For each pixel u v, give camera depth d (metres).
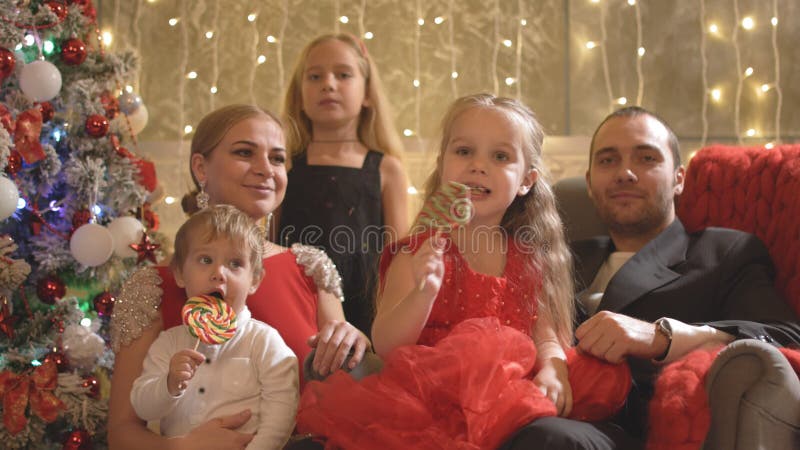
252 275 2.08
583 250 2.71
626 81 4.54
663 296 2.39
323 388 1.83
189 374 1.84
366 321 3.04
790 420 1.69
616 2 4.54
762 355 1.71
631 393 2.16
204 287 1.99
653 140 2.58
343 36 3.42
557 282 2.28
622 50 4.54
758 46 4.52
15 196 2.44
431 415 1.75
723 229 2.56
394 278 2.14
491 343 1.83
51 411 2.49
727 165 2.78
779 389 1.68
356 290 3.09
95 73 2.84
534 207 2.32
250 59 4.49
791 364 1.77
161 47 4.46
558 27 4.55
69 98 2.78
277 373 1.98
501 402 1.73
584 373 1.95
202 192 2.44
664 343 2.02
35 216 2.69
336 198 3.18
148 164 2.91
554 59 4.54
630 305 2.40
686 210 2.82
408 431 1.72
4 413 2.47
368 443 1.71
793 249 2.52
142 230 2.76
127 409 2.00
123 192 2.82
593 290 2.63
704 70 4.52
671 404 1.79
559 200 2.94
